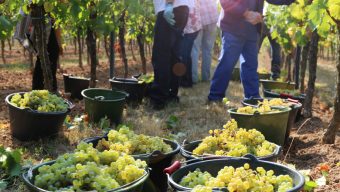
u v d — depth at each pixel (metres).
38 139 2.73
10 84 5.70
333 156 2.54
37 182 1.40
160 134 3.14
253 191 1.47
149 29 6.23
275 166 1.68
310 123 3.58
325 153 2.62
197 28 5.14
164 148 2.01
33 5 3.25
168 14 3.67
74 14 3.21
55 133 2.79
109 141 2.00
